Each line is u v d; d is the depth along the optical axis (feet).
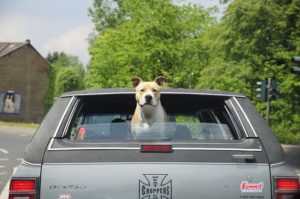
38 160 13.30
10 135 139.74
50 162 13.25
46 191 13.08
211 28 145.69
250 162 13.32
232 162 13.26
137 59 153.38
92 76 166.30
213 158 13.25
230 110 15.01
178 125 14.96
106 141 13.67
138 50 152.05
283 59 143.02
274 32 141.59
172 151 13.26
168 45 150.92
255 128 14.14
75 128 14.96
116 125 14.94
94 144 13.47
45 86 307.17
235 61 143.33
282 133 142.51
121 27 168.66
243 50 141.38
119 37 161.17
